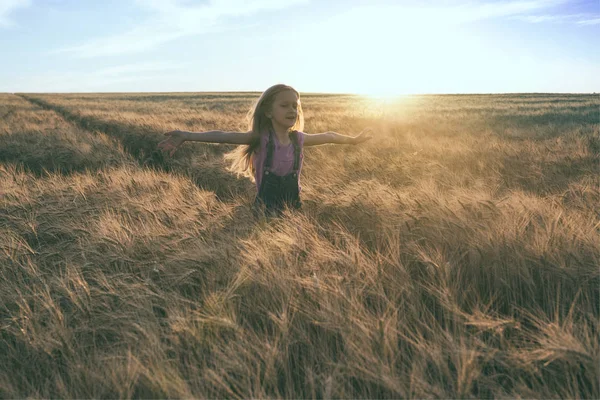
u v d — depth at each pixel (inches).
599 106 1250.0
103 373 74.6
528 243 103.0
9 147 390.0
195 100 2110.0
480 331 77.1
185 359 77.4
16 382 74.7
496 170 229.0
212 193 174.6
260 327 88.5
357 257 100.8
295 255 106.8
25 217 157.5
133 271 113.0
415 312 85.0
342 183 190.7
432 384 69.4
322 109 1244.5
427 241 115.1
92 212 156.4
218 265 105.1
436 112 1064.8
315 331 85.5
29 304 101.6
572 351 67.2
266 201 122.6
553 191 180.1
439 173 213.0
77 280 102.8
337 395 68.7
